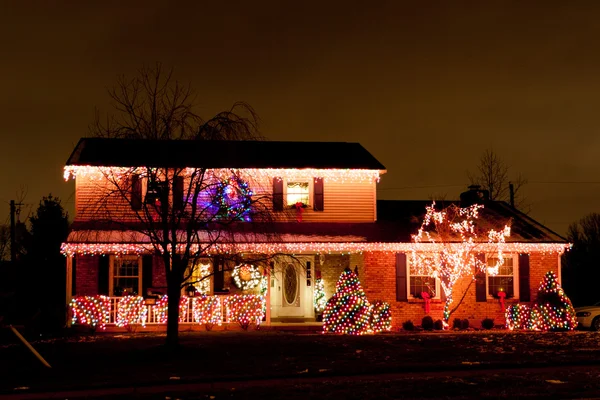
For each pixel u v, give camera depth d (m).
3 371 15.77
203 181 18.50
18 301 34.12
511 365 15.19
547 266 26.61
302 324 24.56
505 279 26.44
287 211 25.48
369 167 26.33
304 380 14.02
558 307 24.89
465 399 11.66
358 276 25.86
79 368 15.88
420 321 25.58
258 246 23.41
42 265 36.19
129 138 17.92
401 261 25.77
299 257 26.59
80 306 23.22
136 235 23.64
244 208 18.62
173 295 17.66
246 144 27.11
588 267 39.19
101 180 24.00
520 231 27.27
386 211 28.84
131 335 22.03
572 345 18.39
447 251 25.27
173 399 12.23
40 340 21.28
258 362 16.08
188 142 18.28
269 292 24.47
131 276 24.59
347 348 18.03
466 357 16.30
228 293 25.38
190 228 17.92
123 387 13.87
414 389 12.53
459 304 25.88
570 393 11.99
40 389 13.59
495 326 25.95
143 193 22.80
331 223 26.23
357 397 11.93
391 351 17.47
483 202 30.75
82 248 23.08
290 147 29.05
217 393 12.66
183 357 16.94
